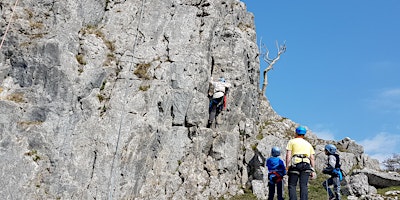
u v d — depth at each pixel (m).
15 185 14.61
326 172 14.53
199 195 17.94
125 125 17.06
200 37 21.17
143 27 20.56
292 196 11.20
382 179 21.12
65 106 16.28
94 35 18.98
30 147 15.38
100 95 17.47
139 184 16.84
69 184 15.34
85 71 17.47
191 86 19.39
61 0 18.75
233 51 22.81
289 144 11.77
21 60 16.91
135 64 19.23
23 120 15.82
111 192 15.88
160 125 18.30
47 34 17.72
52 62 16.80
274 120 26.59
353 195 20.14
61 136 15.85
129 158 16.67
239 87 21.98
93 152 16.20
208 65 21.20
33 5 18.45
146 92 18.20
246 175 20.06
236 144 20.22
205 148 19.44
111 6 20.58
